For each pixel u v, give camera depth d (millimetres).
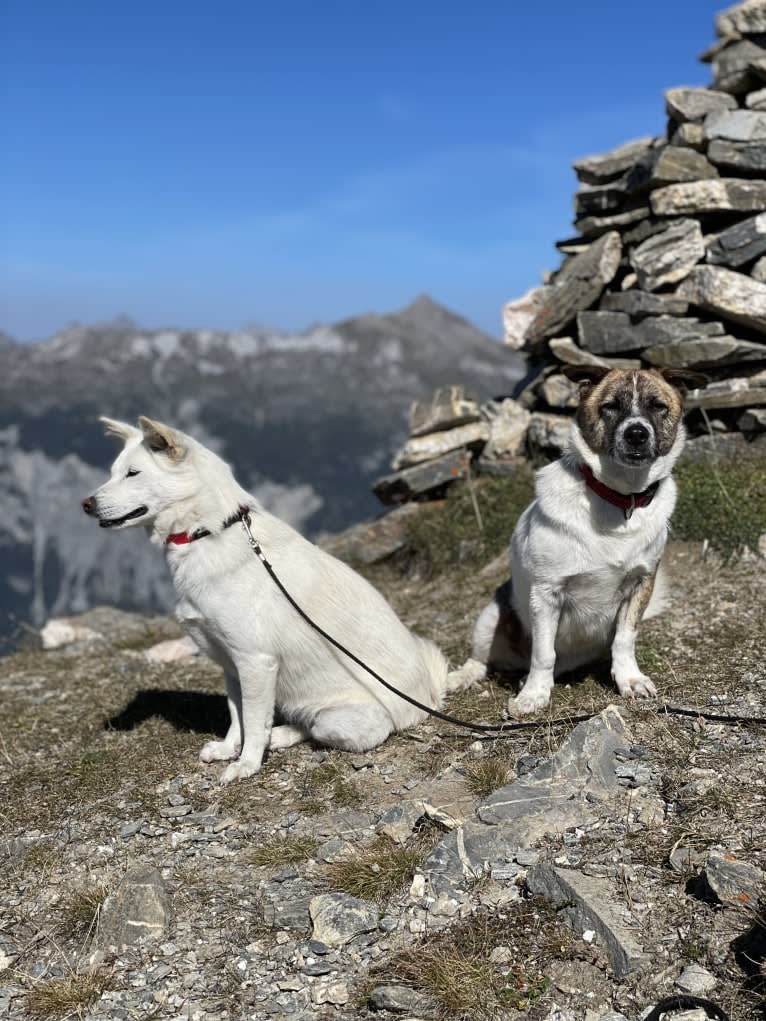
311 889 3529
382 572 8570
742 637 5219
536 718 4621
